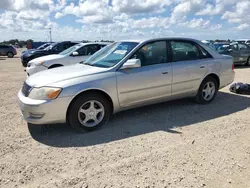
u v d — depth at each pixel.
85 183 2.89
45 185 2.86
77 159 3.44
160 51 5.20
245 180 2.93
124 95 4.67
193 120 4.94
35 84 4.24
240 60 14.55
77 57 9.80
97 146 3.83
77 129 4.34
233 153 3.57
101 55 5.34
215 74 5.99
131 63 4.65
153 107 5.78
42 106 4.03
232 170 3.13
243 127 4.56
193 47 5.73
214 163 3.30
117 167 3.22
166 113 5.37
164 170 3.14
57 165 3.29
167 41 5.32
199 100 5.94
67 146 3.85
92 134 4.30
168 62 5.25
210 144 3.86
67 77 4.32
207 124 4.72
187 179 2.95
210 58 5.94
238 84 7.38
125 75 4.63
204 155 3.51
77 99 4.24
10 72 13.09
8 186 2.85
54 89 4.08
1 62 21.39
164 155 3.52
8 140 4.07
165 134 4.26
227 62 6.24
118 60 4.76
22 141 4.04
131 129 4.50
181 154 3.54
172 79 5.23
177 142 3.94
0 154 3.60
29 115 4.18
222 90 7.70
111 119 5.01
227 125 4.66
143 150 3.68
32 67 9.45
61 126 4.68
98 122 4.51
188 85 5.54
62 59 9.57
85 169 3.19
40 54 15.14
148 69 4.91
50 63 9.41
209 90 6.04
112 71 4.56
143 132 4.36
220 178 2.97
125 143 3.93
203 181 2.91
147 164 3.28
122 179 2.96
